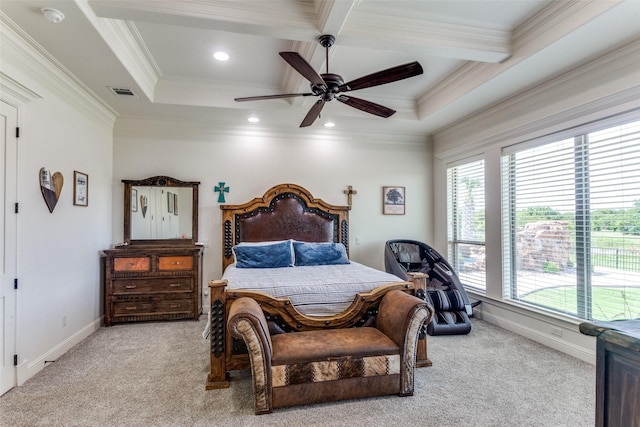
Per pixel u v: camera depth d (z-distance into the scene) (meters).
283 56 2.06
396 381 2.30
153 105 3.78
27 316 2.56
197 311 4.08
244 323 2.08
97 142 3.80
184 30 2.71
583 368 2.75
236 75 3.60
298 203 4.64
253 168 4.63
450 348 3.20
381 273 3.29
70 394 2.33
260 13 2.31
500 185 3.85
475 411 2.14
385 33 2.51
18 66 2.44
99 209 3.85
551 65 2.81
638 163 2.56
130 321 3.93
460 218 4.71
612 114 2.68
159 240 4.31
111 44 2.56
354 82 2.38
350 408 2.17
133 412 2.12
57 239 2.97
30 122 2.61
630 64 2.51
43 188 2.76
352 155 4.98
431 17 2.56
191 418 2.06
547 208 3.33
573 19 2.30
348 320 2.69
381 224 5.05
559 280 3.20
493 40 2.73
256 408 2.10
